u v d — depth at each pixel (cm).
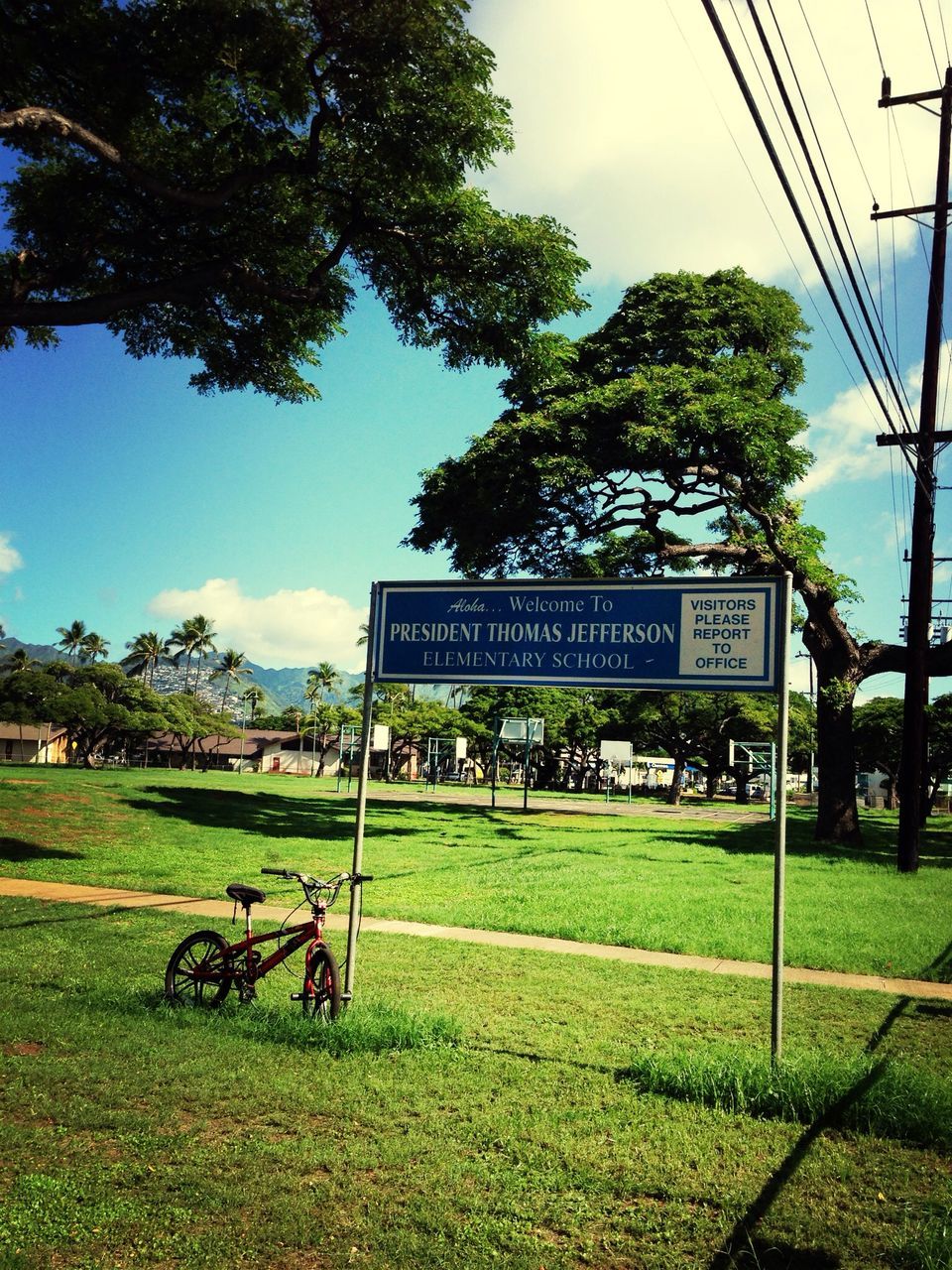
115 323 1945
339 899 1348
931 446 2088
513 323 1859
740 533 3178
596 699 7269
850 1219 415
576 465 2556
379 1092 550
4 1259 355
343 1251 375
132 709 9881
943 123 2052
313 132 1531
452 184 1669
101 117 1495
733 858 2250
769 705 6969
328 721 10450
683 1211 420
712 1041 693
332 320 2008
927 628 2134
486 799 5703
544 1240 391
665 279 2891
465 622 748
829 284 1014
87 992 739
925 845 3169
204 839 2084
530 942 1087
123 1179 425
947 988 923
